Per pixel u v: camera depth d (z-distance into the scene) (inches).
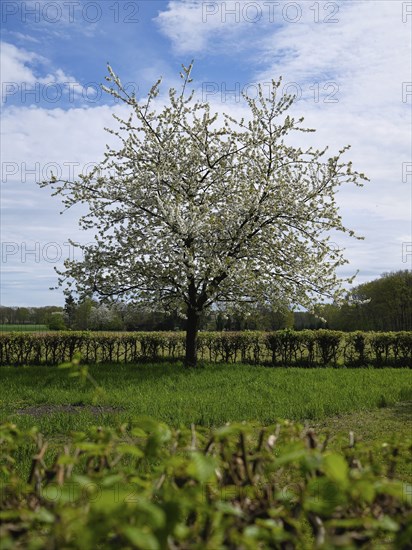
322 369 595.5
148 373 535.5
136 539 48.9
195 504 60.8
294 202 614.9
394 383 462.3
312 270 625.3
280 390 417.7
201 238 604.1
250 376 509.0
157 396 387.9
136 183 602.9
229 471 76.7
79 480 66.5
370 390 416.5
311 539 104.8
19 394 412.5
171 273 604.4
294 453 65.9
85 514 57.7
